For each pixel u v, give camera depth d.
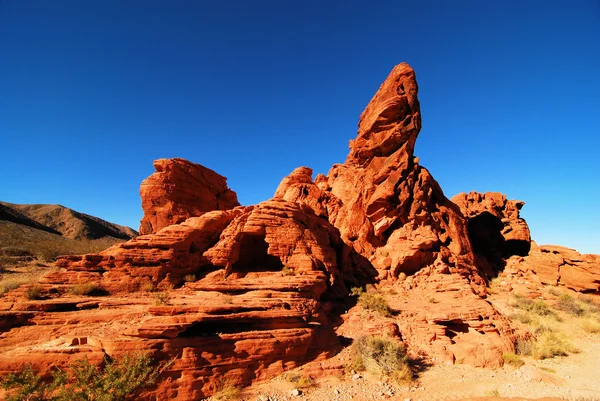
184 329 10.98
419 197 26.36
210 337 11.21
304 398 10.65
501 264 31.66
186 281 16.88
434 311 17.34
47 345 10.27
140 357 9.59
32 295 13.59
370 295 19.61
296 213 20.48
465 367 14.19
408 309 18.36
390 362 13.14
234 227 19.22
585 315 21.50
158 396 9.55
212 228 19.33
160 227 27.12
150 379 9.39
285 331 12.51
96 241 60.12
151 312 11.33
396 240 25.00
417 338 15.82
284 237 19.02
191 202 29.73
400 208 25.84
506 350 15.45
